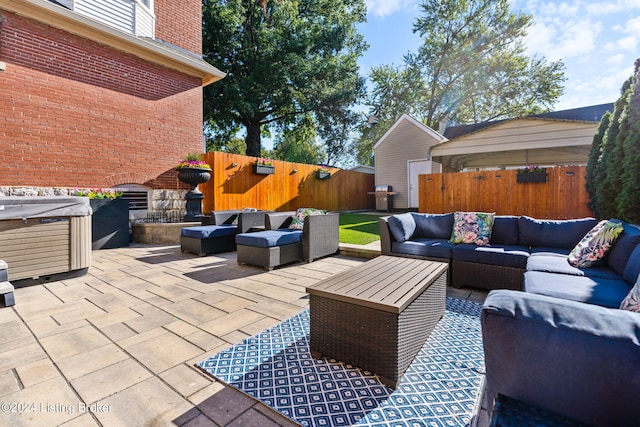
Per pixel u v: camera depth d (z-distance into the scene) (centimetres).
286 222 530
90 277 371
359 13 1802
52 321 244
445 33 1841
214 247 514
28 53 501
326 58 1608
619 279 225
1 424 136
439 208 678
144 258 482
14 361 186
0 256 312
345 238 582
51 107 523
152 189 654
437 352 202
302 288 330
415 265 261
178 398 155
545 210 574
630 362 86
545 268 256
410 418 143
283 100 1515
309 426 138
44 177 516
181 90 696
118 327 234
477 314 266
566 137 705
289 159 2542
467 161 1225
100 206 552
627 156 294
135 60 625
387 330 168
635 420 87
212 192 705
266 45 1444
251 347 205
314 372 178
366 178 1321
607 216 357
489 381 113
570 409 96
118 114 601
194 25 795
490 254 321
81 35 554
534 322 101
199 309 271
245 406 150
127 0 647
